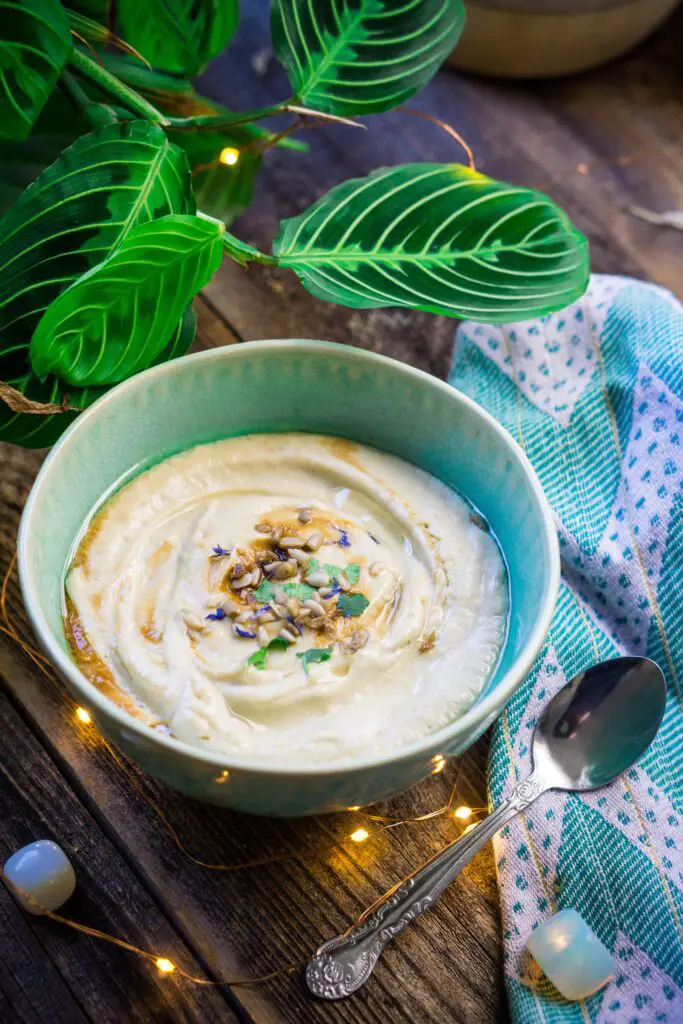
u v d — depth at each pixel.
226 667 0.51
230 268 0.66
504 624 0.53
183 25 0.62
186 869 0.51
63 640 0.51
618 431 0.60
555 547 0.51
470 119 0.74
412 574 0.53
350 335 0.65
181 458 0.55
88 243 0.54
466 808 0.53
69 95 0.57
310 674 0.51
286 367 0.55
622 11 0.72
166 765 0.47
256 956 0.50
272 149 0.71
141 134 0.54
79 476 0.52
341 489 0.56
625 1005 0.50
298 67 0.58
